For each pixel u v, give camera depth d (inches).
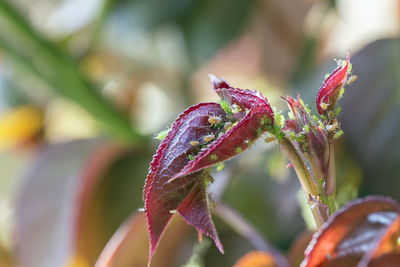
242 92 6.6
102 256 9.6
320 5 16.1
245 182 12.5
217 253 10.3
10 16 13.8
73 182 12.8
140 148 13.7
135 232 9.6
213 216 10.0
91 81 14.6
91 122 14.9
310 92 12.4
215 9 15.1
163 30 15.5
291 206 12.1
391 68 11.4
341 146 11.4
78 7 15.5
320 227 6.8
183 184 6.5
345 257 6.7
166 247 9.9
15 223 12.8
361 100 11.3
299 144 6.7
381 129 11.1
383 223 6.7
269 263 8.8
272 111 6.6
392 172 10.9
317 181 6.8
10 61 14.4
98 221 12.6
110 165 13.1
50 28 15.3
